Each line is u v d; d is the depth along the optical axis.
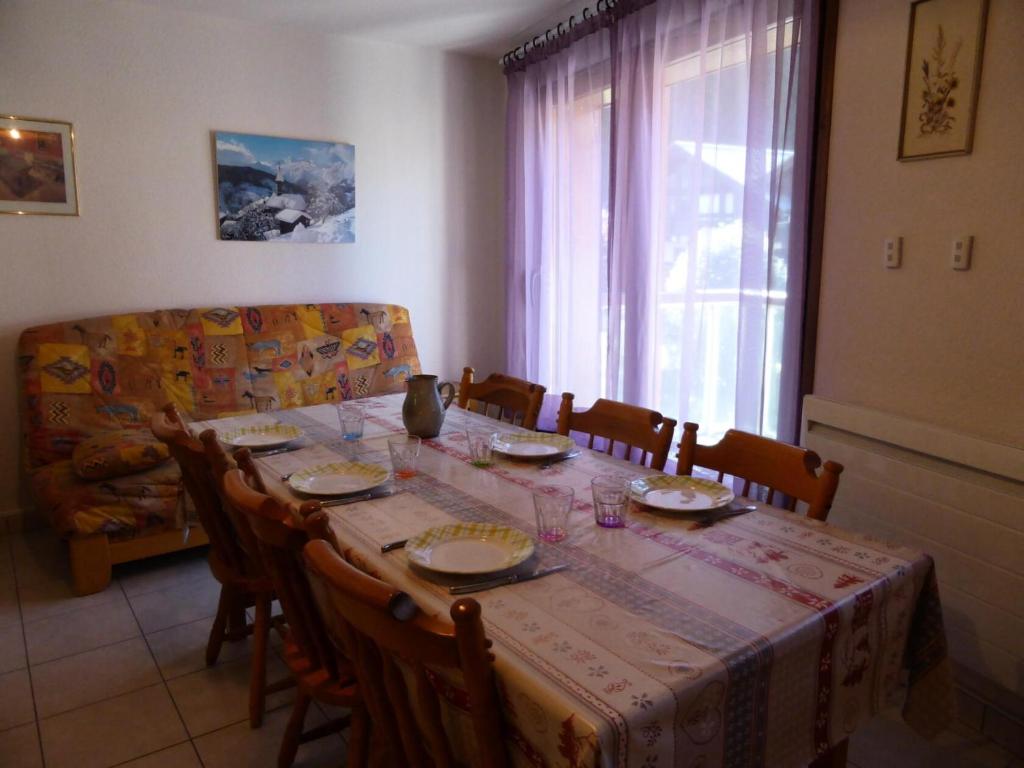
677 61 2.80
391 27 3.57
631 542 1.32
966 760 1.74
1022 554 1.68
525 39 3.79
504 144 4.25
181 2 3.18
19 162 3.02
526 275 3.90
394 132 3.92
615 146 3.13
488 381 2.56
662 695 0.85
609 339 3.25
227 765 1.72
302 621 1.37
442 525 1.42
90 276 3.23
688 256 2.78
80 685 2.03
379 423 2.32
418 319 4.16
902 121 1.98
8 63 2.95
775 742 1.01
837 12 2.14
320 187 3.72
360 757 1.39
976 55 1.78
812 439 2.27
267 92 3.53
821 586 1.13
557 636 0.99
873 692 1.17
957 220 1.87
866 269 2.13
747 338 2.50
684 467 1.78
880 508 2.04
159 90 3.28
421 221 4.08
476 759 1.01
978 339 1.85
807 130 2.23
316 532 1.13
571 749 0.81
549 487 1.65
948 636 1.87
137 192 3.29
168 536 2.70
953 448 1.83
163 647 2.24
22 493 3.20
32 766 1.71
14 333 3.10
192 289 3.48
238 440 2.05
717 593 1.11
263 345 3.44
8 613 2.45
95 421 2.94
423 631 0.85
